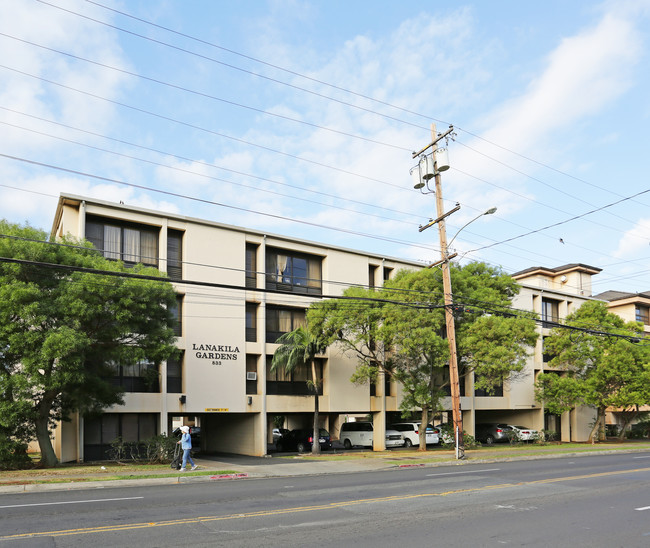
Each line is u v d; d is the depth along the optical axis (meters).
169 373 27.50
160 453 24.34
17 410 19.50
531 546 9.11
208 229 29.27
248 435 30.64
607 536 9.87
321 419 50.62
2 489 15.71
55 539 9.26
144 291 20.98
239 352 29.44
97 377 22.12
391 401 35.81
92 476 18.50
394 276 35.34
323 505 12.77
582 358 41.84
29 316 18.62
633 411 46.00
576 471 20.48
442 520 11.10
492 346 30.17
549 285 54.00
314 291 33.47
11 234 19.91
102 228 26.56
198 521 10.81
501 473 19.89
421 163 26.44
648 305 56.81
